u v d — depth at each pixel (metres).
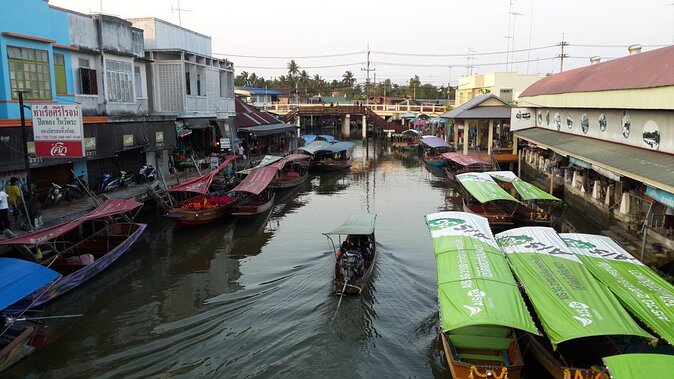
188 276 16.58
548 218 20.97
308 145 44.72
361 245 17.62
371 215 19.44
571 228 21.48
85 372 11.01
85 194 20.84
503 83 49.38
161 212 23.20
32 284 11.36
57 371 11.04
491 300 10.36
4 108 16.47
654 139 17.17
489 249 13.04
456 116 38.84
